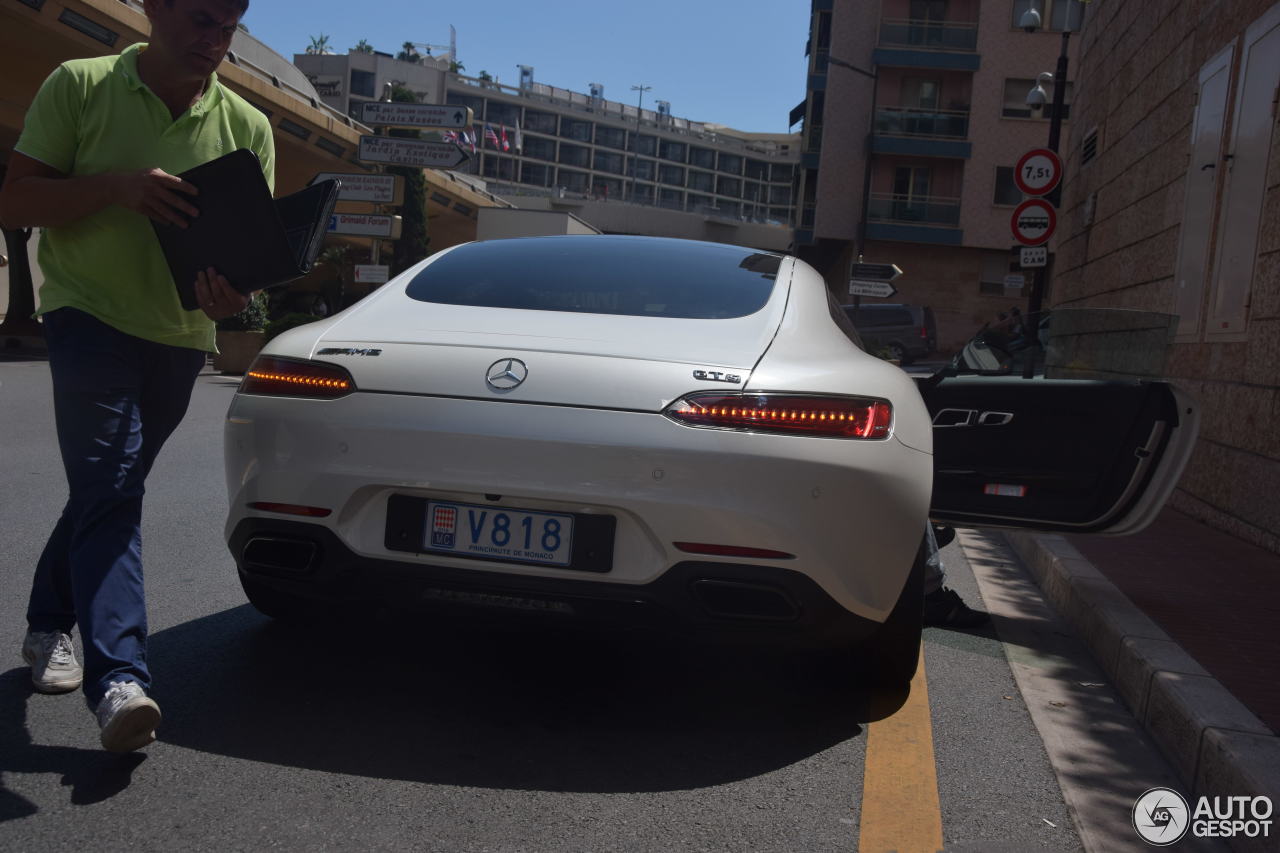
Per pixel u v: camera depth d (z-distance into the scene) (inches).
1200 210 335.9
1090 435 171.2
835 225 1665.8
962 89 1631.4
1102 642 167.8
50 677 122.4
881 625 132.8
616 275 141.3
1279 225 266.2
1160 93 404.8
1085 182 553.9
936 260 1673.2
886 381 125.8
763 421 112.0
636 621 114.1
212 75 119.1
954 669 159.8
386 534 116.3
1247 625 169.3
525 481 111.9
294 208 115.0
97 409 109.4
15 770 102.8
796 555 111.3
